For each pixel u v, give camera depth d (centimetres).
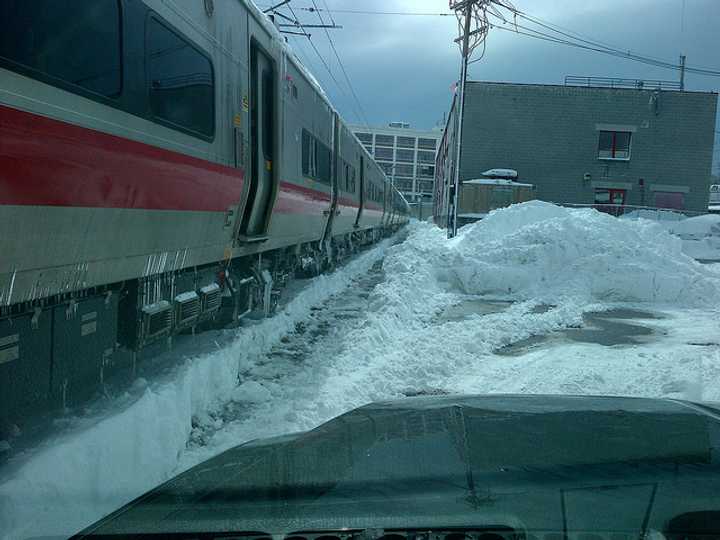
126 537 185
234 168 668
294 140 955
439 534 169
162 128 486
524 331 877
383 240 3198
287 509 191
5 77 304
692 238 2300
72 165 361
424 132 11619
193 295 599
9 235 315
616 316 1020
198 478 230
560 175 3128
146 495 225
